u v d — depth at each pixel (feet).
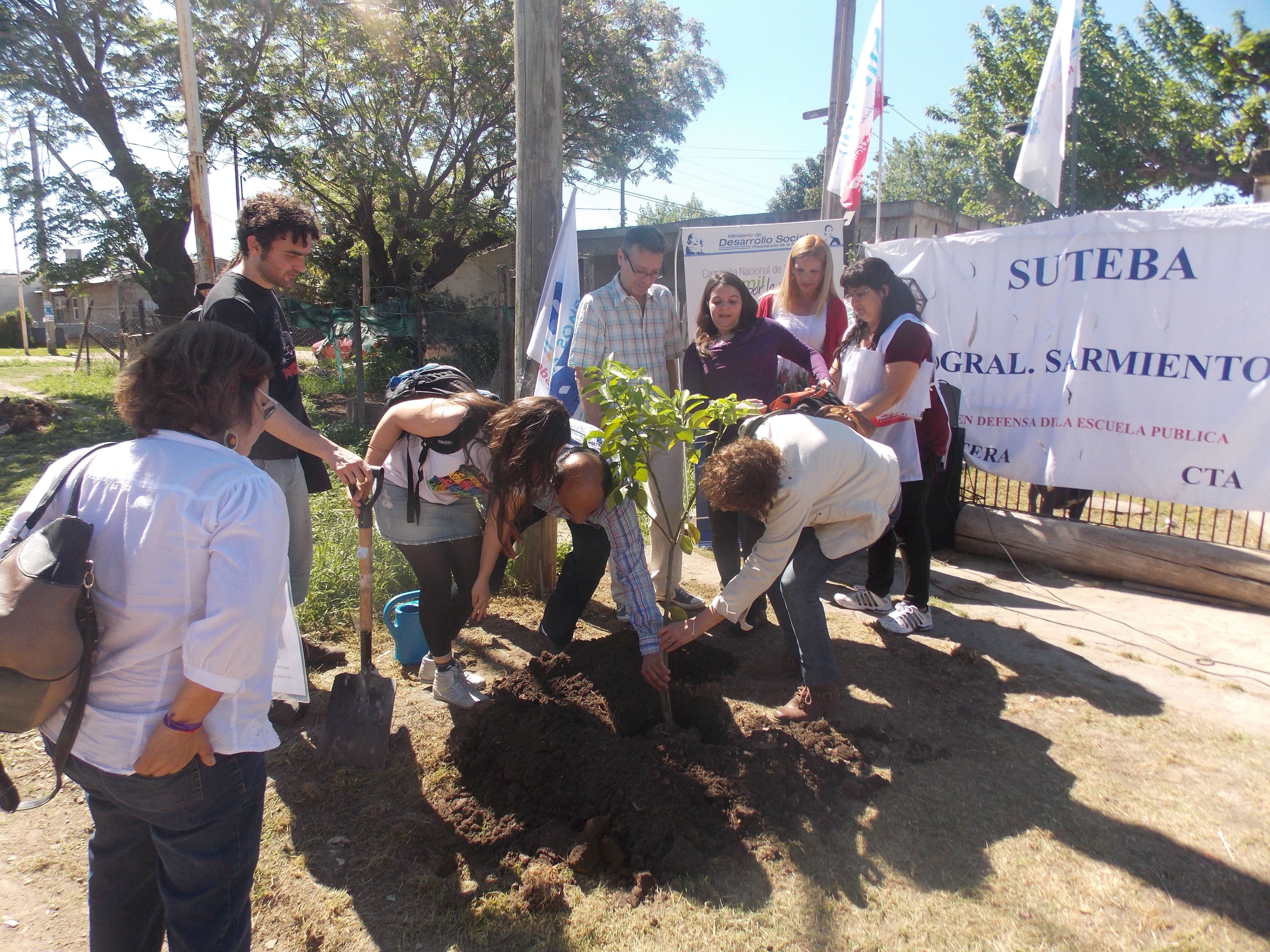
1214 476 15.44
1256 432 14.94
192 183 28.45
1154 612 14.66
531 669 11.07
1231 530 18.84
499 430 8.96
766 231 20.92
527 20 13.99
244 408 5.31
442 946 7.02
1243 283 14.82
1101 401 16.49
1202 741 10.22
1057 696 11.41
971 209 71.26
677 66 64.18
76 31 45.37
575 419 14.64
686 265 21.20
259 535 4.80
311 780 9.29
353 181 54.54
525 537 14.85
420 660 12.12
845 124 22.82
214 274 29.48
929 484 13.21
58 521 4.56
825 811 8.79
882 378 12.60
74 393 45.11
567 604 11.53
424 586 10.17
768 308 15.25
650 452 10.70
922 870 7.94
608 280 58.95
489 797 8.89
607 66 57.11
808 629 10.21
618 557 10.09
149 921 5.72
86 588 4.53
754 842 8.29
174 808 4.97
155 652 4.77
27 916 7.31
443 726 10.36
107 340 76.79
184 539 4.71
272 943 7.09
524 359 15.35
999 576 16.78
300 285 66.44
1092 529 16.49
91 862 5.55
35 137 46.03
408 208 60.29
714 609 9.64
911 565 13.41
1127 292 15.99
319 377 52.60
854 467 9.51
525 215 14.69
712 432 10.67
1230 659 12.67
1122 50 59.67
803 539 10.15
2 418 33.55
